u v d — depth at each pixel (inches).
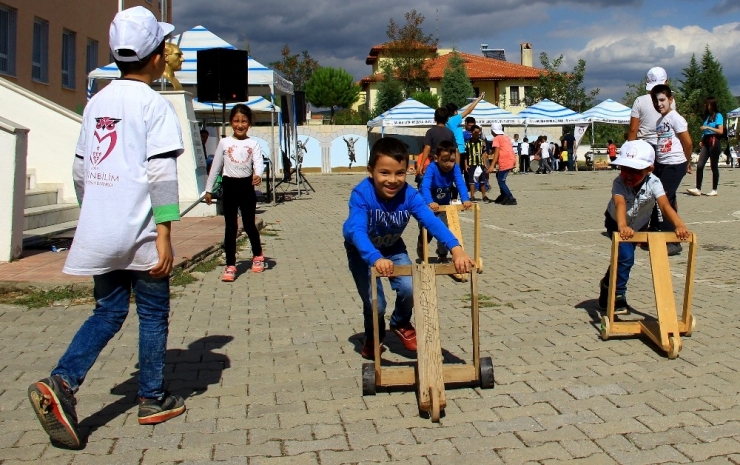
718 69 2202.3
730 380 185.8
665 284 213.9
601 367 197.9
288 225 541.6
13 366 204.7
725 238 425.1
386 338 231.8
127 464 145.0
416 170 491.8
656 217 352.5
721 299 273.3
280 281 324.8
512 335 230.7
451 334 233.1
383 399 178.4
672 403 171.2
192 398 180.7
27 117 482.6
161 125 156.7
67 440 149.0
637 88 2038.6
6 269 310.5
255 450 150.5
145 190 155.3
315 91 2422.5
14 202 331.9
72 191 484.4
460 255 176.4
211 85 587.2
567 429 157.6
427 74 2406.5
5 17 677.9
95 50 885.8
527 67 2706.7
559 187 868.6
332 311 267.4
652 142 378.9
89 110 159.5
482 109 1283.2
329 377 195.0
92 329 159.0
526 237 450.6
